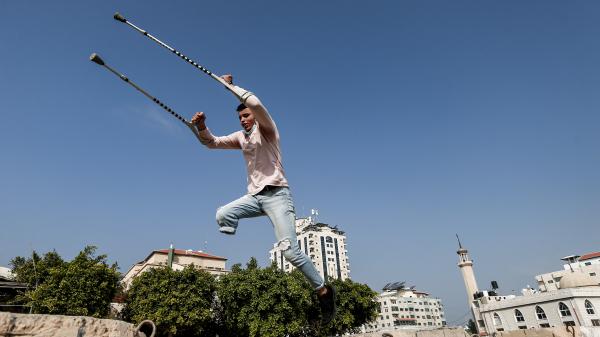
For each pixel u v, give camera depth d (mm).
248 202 3609
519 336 25156
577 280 50344
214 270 63469
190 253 64125
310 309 35188
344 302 37625
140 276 31641
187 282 31375
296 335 34094
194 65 3664
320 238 116875
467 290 67625
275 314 30812
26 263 32906
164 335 30094
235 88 3441
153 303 29516
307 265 3467
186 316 29266
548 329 23953
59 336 4348
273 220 3525
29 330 4215
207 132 3986
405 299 107000
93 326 4648
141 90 3975
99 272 28281
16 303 27641
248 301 31969
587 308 44344
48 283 27234
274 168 3615
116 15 3854
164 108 4023
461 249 70500
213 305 34906
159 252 61219
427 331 23000
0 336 4023
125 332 4934
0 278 30562
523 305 50312
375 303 41344
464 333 23047
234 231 3582
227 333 34531
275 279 32750
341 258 118750
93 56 3771
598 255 76125
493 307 54531
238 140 3941
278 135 3721
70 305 25719
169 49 3771
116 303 35125
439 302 114562
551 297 46875
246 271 34469
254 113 3467
